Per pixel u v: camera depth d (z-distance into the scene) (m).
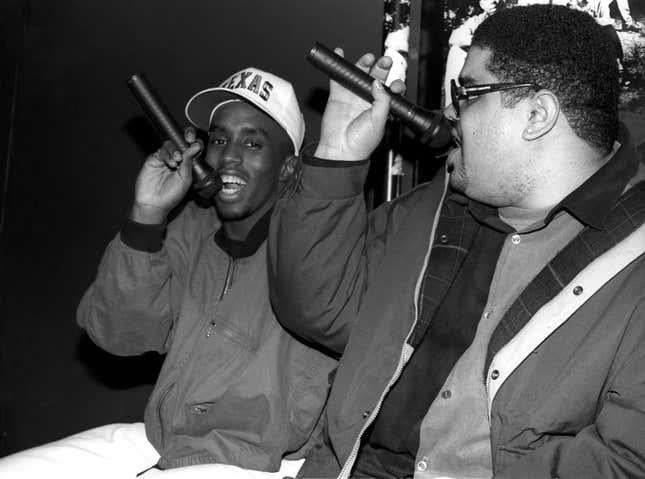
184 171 1.83
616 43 2.04
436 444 1.60
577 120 1.57
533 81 1.57
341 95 1.71
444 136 1.67
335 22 2.41
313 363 1.83
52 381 2.65
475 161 1.61
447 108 1.76
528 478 1.43
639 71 2.03
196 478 1.67
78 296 2.64
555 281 1.51
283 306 1.72
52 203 2.67
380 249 1.77
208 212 2.03
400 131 2.22
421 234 1.70
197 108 2.08
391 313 1.64
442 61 2.19
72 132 2.66
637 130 2.03
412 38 2.22
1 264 2.68
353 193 1.66
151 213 1.83
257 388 1.79
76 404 2.63
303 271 1.66
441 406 1.60
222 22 2.52
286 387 1.81
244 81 2.00
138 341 1.92
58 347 2.65
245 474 1.73
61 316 2.65
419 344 1.67
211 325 1.85
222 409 1.79
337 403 1.62
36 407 2.65
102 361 2.62
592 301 1.48
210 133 2.00
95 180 2.64
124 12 2.61
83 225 2.65
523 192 1.60
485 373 1.55
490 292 1.63
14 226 2.69
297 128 2.03
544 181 1.59
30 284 2.67
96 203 2.64
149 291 1.85
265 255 1.89
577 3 2.06
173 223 2.01
